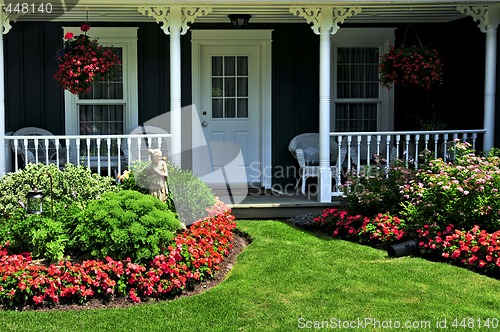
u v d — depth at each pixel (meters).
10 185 7.13
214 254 6.30
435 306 5.34
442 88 10.27
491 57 8.68
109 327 5.01
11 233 6.21
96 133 9.69
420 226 6.98
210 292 5.73
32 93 9.50
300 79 9.97
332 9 8.34
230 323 5.08
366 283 5.91
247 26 9.81
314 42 9.97
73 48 8.24
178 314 5.26
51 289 5.44
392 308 5.32
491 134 8.78
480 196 6.72
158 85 9.75
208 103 9.96
